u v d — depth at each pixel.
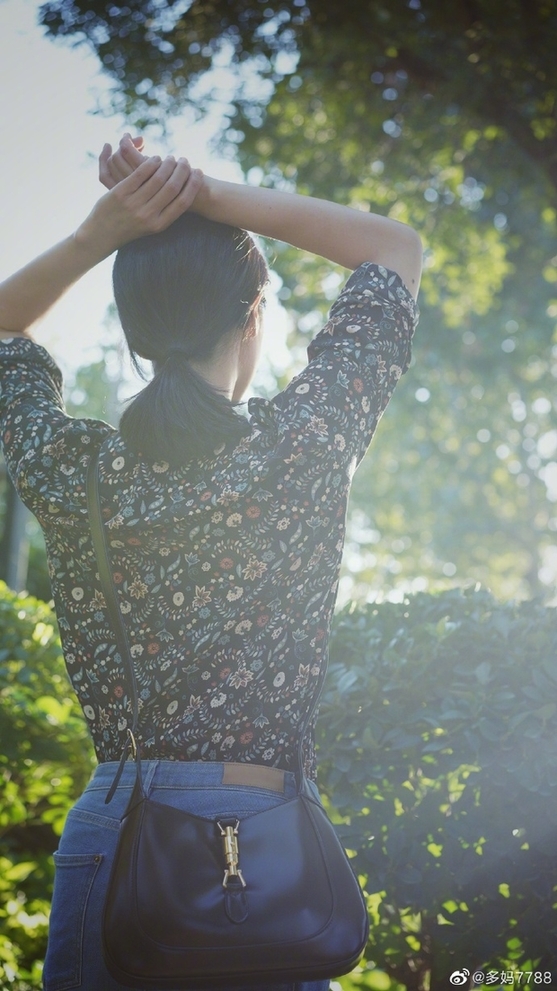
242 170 7.88
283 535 1.07
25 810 3.43
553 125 6.68
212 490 1.07
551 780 2.02
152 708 1.08
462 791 2.19
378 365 1.15
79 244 1.23
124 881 1.03
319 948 1.01
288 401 1.10
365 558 15.07
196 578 1.08
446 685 2.17
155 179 1.17
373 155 8.09
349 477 1.12
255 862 1.04
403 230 1.25
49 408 1.19
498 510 15.30
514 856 2.09
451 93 6.68
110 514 1.09
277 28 6.66
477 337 12.34
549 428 14.77
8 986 2.83
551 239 10.03
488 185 8.17
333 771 2.20
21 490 1.14
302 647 1.10
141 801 1.07
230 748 1.08
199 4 6.45
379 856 2.16
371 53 6.88
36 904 3.32
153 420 1.08
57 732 3.25
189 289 1.17
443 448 14.07
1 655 3.14
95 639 1.12
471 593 2.43
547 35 6.13
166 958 1.00
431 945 2.29
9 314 1.30
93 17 5.79
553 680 2.07
